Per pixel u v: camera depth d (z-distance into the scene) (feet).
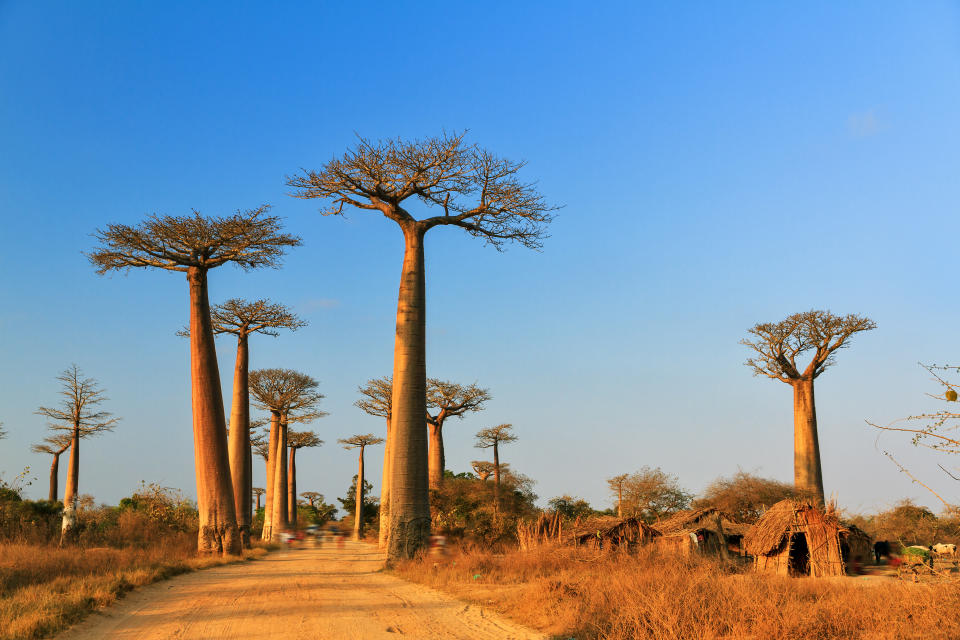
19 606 33.71
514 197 78.59
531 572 54.60
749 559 78.59
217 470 85.46
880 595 27.27
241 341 115.14
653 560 49.14
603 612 30.66
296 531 180.65
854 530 68.33
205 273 88.07
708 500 125.80
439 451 149.59
